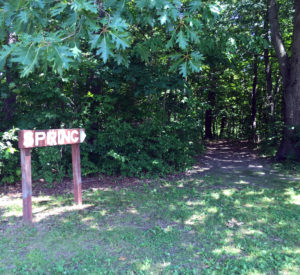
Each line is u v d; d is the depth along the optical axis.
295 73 9.88
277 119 16.36
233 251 3.61
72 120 7.68
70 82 8.16
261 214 4.89
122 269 3.21
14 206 5.46
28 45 2.69
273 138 10.75
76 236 4.08
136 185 7.07
